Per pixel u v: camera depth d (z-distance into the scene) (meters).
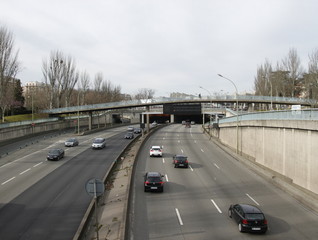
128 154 40.62
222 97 64.25
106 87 123.50
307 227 16.22
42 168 31.03
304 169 22.45
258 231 15.10
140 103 67.12
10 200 20.03
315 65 65.25
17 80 84.56
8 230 15.09
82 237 14.17
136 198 21.34
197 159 38.31
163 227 16.05
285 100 62.34
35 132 63.38
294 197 21.75
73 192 22.03
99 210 18.48
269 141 30.17
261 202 20.66
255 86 91.19
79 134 67.44
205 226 16.25
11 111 76.94
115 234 14.62
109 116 116.75
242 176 28.73
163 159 37.88
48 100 88.00
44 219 16.66
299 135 23.33
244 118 39.56
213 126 59.78
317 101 60.22
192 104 64.94
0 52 55.38
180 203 20.30
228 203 20.39
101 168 31.08
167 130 82.44
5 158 37.28
